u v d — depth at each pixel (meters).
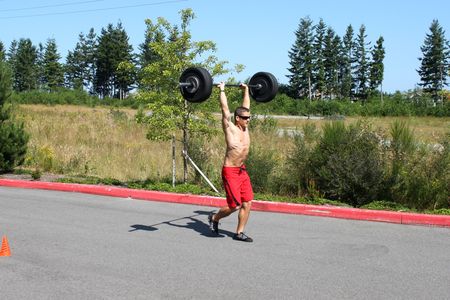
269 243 7.06
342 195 9.83
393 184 9.64
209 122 11.40
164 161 14.88
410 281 5.52
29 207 9.66
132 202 10.28
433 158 9.96
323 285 5.38
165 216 8.91
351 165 9.63
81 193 11.38
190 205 9.98
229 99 11.20
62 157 15.55
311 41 94.31
